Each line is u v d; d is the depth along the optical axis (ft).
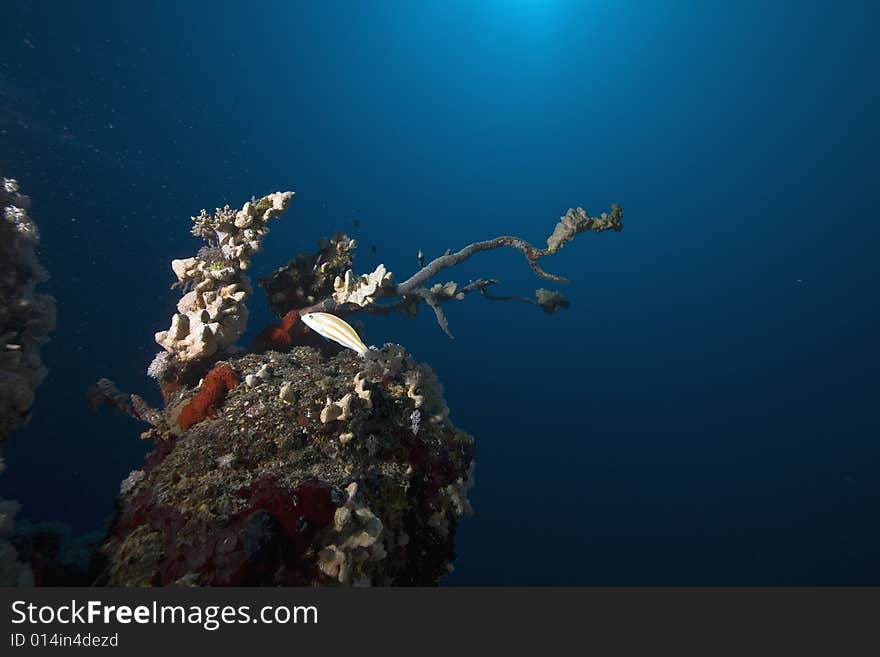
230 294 13.42
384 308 16.14
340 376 11.57
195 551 7.73
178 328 12.67
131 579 7.93
